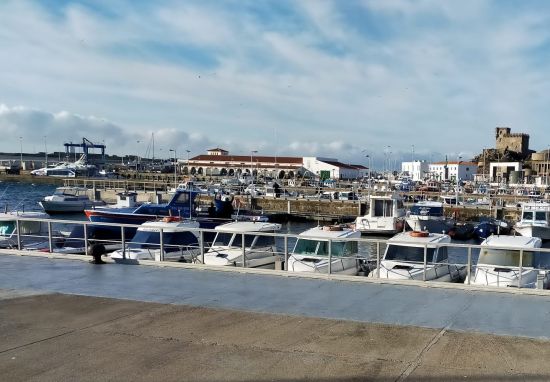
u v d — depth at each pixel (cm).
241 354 612
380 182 9719
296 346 641
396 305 855
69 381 534
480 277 1559
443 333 695
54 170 11744
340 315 788
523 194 7231
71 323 744
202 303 863
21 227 2300
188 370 562
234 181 8706
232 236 1950
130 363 584
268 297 911
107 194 7144
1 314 792
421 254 1669
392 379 535
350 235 1867
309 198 6162
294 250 1867
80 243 2377
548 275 1641
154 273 1146
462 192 7644
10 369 567
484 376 543
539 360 591
